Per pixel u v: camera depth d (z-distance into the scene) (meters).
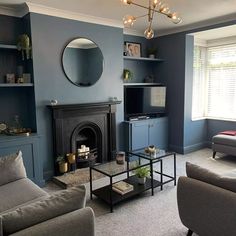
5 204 2.11
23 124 3.79
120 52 4.45
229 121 5.20
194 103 5.49
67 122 3.83
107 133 4.39
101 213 2.74
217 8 3.61
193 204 2.06
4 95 3.60
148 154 3.36
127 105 4.73
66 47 3.75
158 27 4.74
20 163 2.67
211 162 4.47
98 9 3.58
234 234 1.79
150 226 2.47
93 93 4.16
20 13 3.55
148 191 3.25
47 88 3.64
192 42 4.95
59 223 1.42
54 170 3.79
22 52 3.47
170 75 5.15
